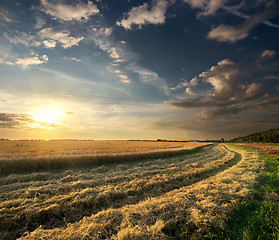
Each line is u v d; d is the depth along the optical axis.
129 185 8.21
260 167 12.24
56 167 13.13
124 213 4.95
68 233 4.15
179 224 4.36
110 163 16.19
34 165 12.26
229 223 4.44
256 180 8.44
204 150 36.19
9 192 6.89
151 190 7.96
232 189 6.95
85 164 14.45
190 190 6.82
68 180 9.26
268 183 8.13
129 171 11.62
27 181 9.40
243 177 9.05
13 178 9.43
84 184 8.06
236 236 3.81
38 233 4.22
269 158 17.98
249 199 5.91
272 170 11.22
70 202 6.00
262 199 6.04
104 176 10.13
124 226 4.29
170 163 16.48
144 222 4.39
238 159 19.78
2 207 5.46
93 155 15.46
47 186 7.55
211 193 6.41
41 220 5.14
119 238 3.69
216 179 9.04
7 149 23.59
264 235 3.75
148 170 12.15
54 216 5.33
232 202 5.50
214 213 4.81
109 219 4.71
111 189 7.47
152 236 3.79
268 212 4.73
